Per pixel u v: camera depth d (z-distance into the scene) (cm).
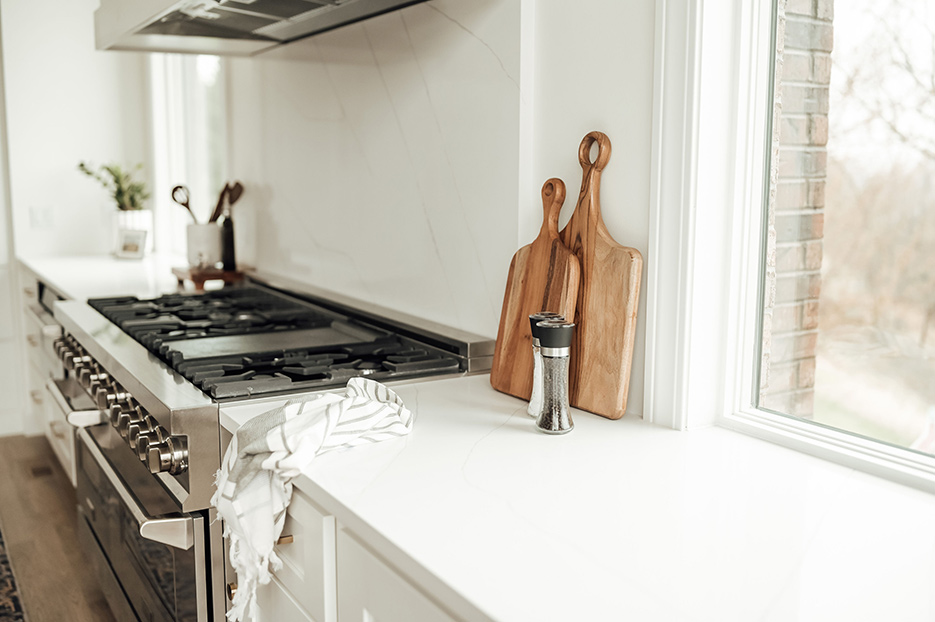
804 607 76
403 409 133
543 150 159
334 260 245
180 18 211
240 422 127
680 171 129
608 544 89
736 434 131
